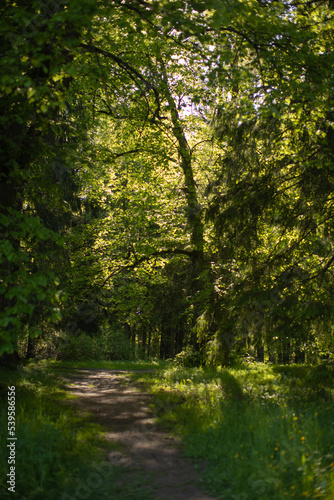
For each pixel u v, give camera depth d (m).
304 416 6.03
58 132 7.14
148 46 12.05
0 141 6.00
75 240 14.83
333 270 8.48
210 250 12.75
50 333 20.17
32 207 15.61
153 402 8.48
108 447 5.55
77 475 4.57
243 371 12.08
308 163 7.93
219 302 11.01
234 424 5.91
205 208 10.45
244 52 7.66
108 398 8.94
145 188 15.47
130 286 16.36
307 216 8.83
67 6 6.04
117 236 14.77
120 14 7.97
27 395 7.69
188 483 4.43
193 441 5.65
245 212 9.34
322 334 8.16
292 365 12.78
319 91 7.77
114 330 27.19
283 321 7.88
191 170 14.24
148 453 5.35
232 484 4.29
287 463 4.45
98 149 13.18
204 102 12.78
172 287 18.62
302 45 7.69
